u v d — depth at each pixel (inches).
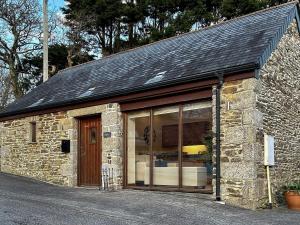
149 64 513.0
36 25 1077.1
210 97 405.1
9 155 638.5
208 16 1029.2
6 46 1069.8
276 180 405.1
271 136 393.4
